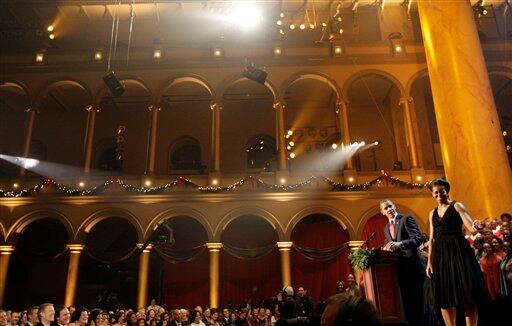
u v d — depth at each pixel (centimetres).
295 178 1861
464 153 1102
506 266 617
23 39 2336
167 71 2030
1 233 1775
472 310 461
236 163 2341
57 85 2036
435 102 1206
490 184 1061
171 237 1509
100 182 1855
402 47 2030
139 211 1806
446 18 1237
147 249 1759
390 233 620
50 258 1777
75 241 1762
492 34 2256
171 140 2375
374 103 2403
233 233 2097
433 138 2209
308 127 2411
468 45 1203
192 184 1834
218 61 2030
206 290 1977
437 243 485
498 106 2320
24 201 1816
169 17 2412
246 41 2206
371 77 2136
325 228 1975
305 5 2341
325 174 1873
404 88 1966
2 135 2373
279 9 2292
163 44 2072
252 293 1977
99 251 2131
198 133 2384
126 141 2370
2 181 1869
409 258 567
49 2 2275
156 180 1880
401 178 1844
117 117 2411
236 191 1827
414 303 555
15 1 2262
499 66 1969
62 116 2416
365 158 2309
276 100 1962
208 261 2017
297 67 2016
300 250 1773
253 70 1803
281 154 1889
